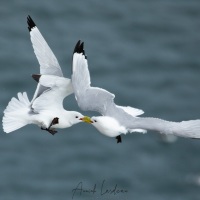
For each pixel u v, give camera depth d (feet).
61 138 109.40
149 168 105.09
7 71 126.93
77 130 111.04
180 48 144.66
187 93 126.52
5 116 51.80
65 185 99.76
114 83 127.34
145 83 128.57
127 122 43.73
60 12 153.99
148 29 151.84
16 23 146.61
